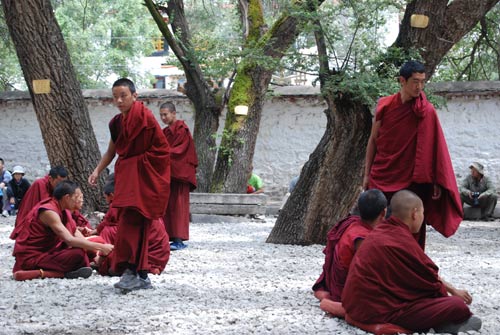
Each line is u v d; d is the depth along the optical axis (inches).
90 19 1362.0
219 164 757.9
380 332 254.1
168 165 323.6
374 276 254.5
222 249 487.2
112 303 310.3
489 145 839.1
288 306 305.3
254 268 406.6
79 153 566.9
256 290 339.9
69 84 565.6
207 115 782.5
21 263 366.3
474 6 468.8
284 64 523.2
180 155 491.5
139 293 327.9
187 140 497.4
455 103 846.5
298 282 361.4
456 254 483.5
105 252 357.7
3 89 1198.9
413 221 258.2
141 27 1445.6
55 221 360.5
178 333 260.5
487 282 370.6
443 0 461.4
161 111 497.4
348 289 260.8
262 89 757.3
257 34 754.2
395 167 305.1
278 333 259.4
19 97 946.7
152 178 318.3
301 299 318.7
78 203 369.1
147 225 329.1
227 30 1092.5
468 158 844.6
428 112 300.8
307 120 892.6
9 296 325.7
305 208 504.1
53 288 342.0
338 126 481.4
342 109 473.1
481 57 942.4
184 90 812.6
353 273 259.3
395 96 305.1
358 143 483.8
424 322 251.4
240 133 750.5
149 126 316.5
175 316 285.1
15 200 811.4
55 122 561.3
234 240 541.6
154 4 759.7
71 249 368.5
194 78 774.5
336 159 489.1
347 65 473.7
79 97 572.4
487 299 324.5
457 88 832.3
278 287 347.6
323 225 502.9
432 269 253.9
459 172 846.5
